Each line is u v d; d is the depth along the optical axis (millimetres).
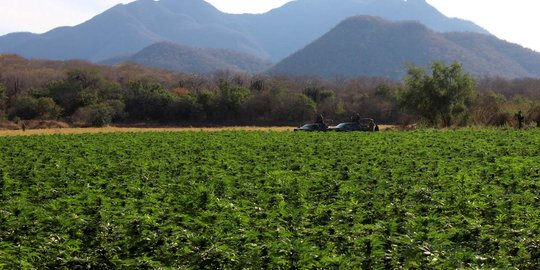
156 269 9219
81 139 40750
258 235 11000
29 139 40812
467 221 11867
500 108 62844
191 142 36781
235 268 9383
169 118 94812
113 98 98000
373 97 103312
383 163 24422
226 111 96750
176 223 12242
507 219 12555
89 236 11555
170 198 15180
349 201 14641
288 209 13578
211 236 10750
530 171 20000
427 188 16641
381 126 79250
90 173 21484
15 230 12031
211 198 14867
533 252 10094
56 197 16438
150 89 101562
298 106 96188
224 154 28266
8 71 140625
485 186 16672
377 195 15984
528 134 40469
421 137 39469
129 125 89188
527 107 62000
